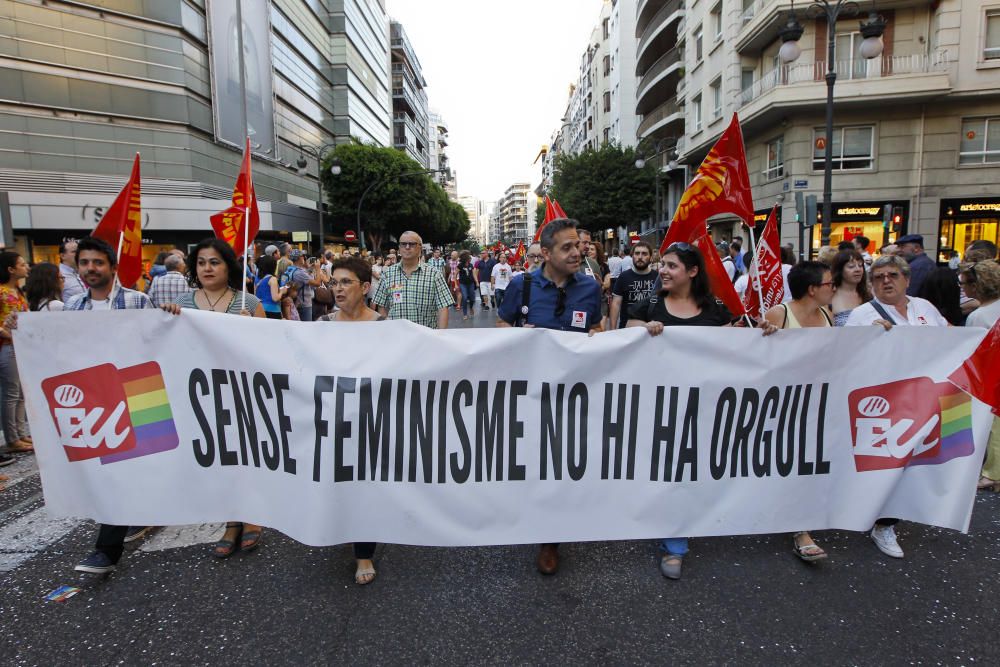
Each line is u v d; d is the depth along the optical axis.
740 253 10.18
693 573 3.04
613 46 55.16
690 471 2.94
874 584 2.92
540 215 71.56
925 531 3.53
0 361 4.97
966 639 2.49
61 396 2.93
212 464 2.93
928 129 19.09
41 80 24.44
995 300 4.18
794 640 2.49
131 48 26.69
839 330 2.99
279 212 36.06
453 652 2.42
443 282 4.90
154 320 2.90
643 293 5.82
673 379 2.91
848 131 19.75
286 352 2.85
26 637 2.52
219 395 2.90
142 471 2.93
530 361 2.85
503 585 2.93
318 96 48.06
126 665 2.35
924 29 18.81
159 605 2.76
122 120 26.67
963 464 2.98
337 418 2.80
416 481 2.84
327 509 2.79
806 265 3.47
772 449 2.99
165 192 27.80
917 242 6.66
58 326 2.91
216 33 31.09
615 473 2.91
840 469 3.04
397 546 3.36
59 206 24.94
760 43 21.55
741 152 3.27
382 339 2.83
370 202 43.06
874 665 2.33
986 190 18.81
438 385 2.82
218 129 31.30
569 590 2.88
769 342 2.95
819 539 3.43
